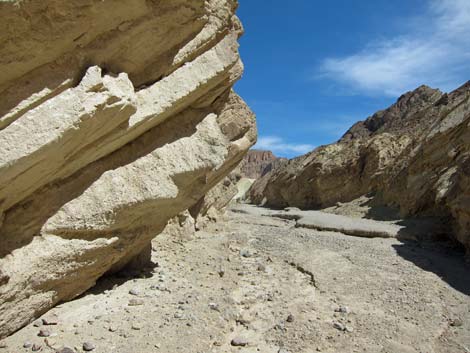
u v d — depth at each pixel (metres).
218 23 6.65
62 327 5.13
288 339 5.43
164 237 11.09
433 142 18.77
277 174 42.66
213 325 5.62
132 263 7.90
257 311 6.41
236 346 5.16
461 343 5.59
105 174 5.89
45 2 3.99
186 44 6.30
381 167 26.39
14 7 3.70
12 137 4.19
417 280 8.53
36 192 5.21
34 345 4.60
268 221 21.55
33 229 5.13
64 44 4.47
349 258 10.45
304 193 33.44
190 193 7.33
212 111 7.81
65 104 4.54
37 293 5.21
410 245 12.95
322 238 14.09
